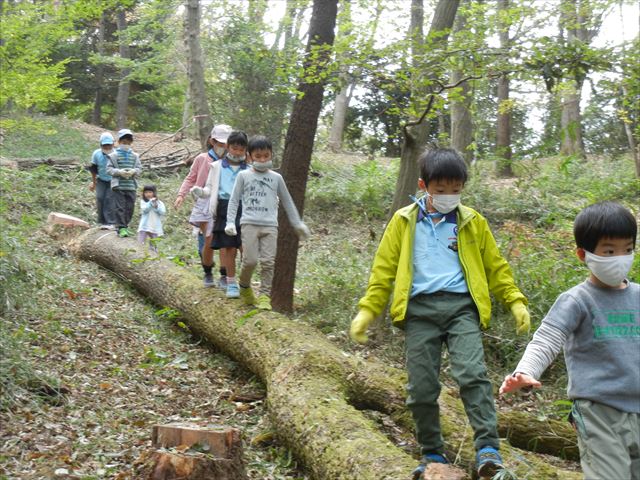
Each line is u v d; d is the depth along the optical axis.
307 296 8.12
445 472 3.23
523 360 2.74
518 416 4.82
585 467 2.68
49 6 11.89
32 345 5.70
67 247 9.72
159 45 19.73
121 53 24.09
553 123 12.53
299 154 7.37
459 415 4.66
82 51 26.19
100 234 9.62
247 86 15.27
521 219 11.32
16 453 4.03
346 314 7.23
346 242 10.86
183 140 21.14
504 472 3.10
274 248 6.34
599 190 12.01
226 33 16.89
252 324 5.96
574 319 2.76
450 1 7.49
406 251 3.58
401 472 3.54
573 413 2.77
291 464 4.39
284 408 4.61
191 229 11.60
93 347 5.97
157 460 3.68
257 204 6.23
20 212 11.10
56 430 4.39
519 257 7.21
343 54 6.27
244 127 15.28
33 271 7.15
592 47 5.76
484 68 5.98
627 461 2.58
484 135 15.07
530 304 6.50
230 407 5.26
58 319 6.47
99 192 10.73
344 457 3.85
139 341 6.45
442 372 6.16
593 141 19.52
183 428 3.87
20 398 4.63
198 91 14.91
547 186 12.66
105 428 4.57
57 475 3.80
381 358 6.39
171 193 13.32
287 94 15.12
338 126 22.31
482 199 11.73
